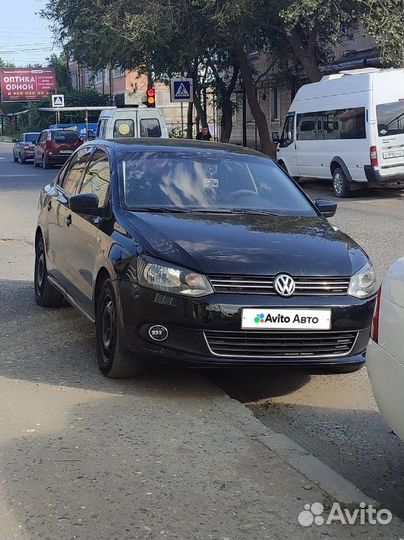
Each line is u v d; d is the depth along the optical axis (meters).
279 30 24.14
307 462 4.29
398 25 21.22
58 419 4.87
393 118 18.58
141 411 5.04
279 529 3.60
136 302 5.24
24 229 14.21
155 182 6.38
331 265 5.36
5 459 4.27
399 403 3.61
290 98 34.88
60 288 7.16
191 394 5.41
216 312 5.09
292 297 5.20
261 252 5.35
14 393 5.35
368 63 26.23
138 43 23.91
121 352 5.45
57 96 42.41
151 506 3.77
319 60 29.34
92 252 6.11
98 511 3.71
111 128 28.64
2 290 8.91
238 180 6.68
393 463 4.55
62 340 6.75
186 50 24.59
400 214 16.14
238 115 40.16
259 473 4.15
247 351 5.20
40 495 3.86
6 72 70.19
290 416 5.29
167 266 5.19
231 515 3.71
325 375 6.11
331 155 20.20
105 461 4.26
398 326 3.67
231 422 4.88
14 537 3.49
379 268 10.35
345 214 16.27
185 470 4.17
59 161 33.94
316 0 20.92
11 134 81.81
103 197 6.41
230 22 23.03
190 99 24.55
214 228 5.70
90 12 26.02
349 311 5.28
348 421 5.19
